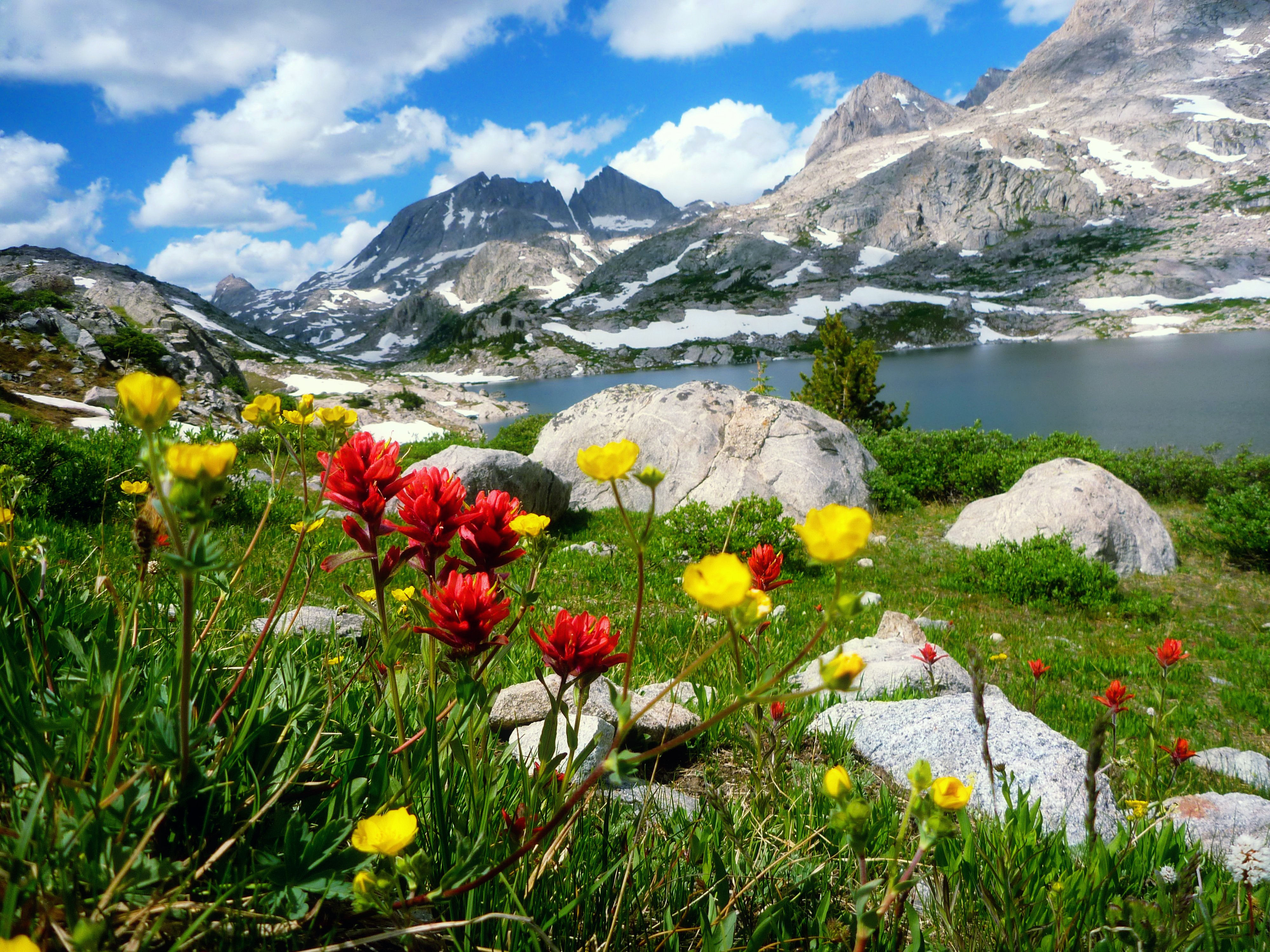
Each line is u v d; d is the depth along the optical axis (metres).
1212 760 4.86
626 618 6.12
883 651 5.77
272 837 1.10
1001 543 11.15
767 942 1.35
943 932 1.51
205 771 1.09
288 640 1.87
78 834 0.89
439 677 1.52
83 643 1.46
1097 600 9.79
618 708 0.82
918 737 3.68
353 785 1.22
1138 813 2.18
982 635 8.51
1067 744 3.62
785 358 169.88
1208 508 13.55
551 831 1.20
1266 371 67.31
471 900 1.10
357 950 1.10
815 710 3.99
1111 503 11.98
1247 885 1.52
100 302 76.75
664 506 14.36
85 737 1.06
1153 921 1.29
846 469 14.99
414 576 5.35
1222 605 10.28
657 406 15.33
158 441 0.71
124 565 3.01
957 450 18.55
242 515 6.70
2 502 1.72
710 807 2.04
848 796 0.93
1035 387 68.56
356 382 116.25
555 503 13.32
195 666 1.36
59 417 22.09
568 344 198.25
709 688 3.62
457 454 11.90
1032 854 1.71
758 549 2.84
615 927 1.30
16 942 0.60
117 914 0.91
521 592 1.27
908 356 138.62
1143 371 75.25
